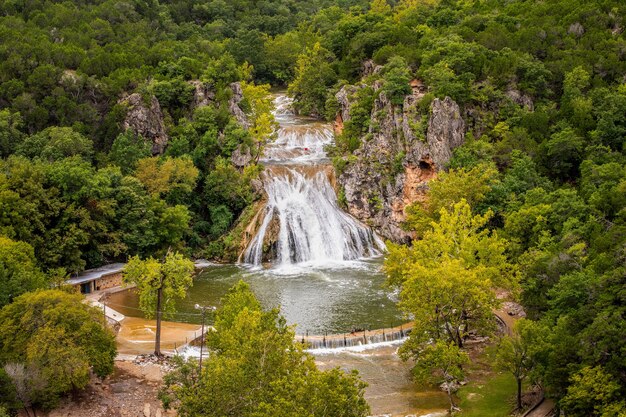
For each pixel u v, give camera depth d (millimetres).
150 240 109250
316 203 127250
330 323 87250
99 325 69188
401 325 86312
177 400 64188
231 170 126250
